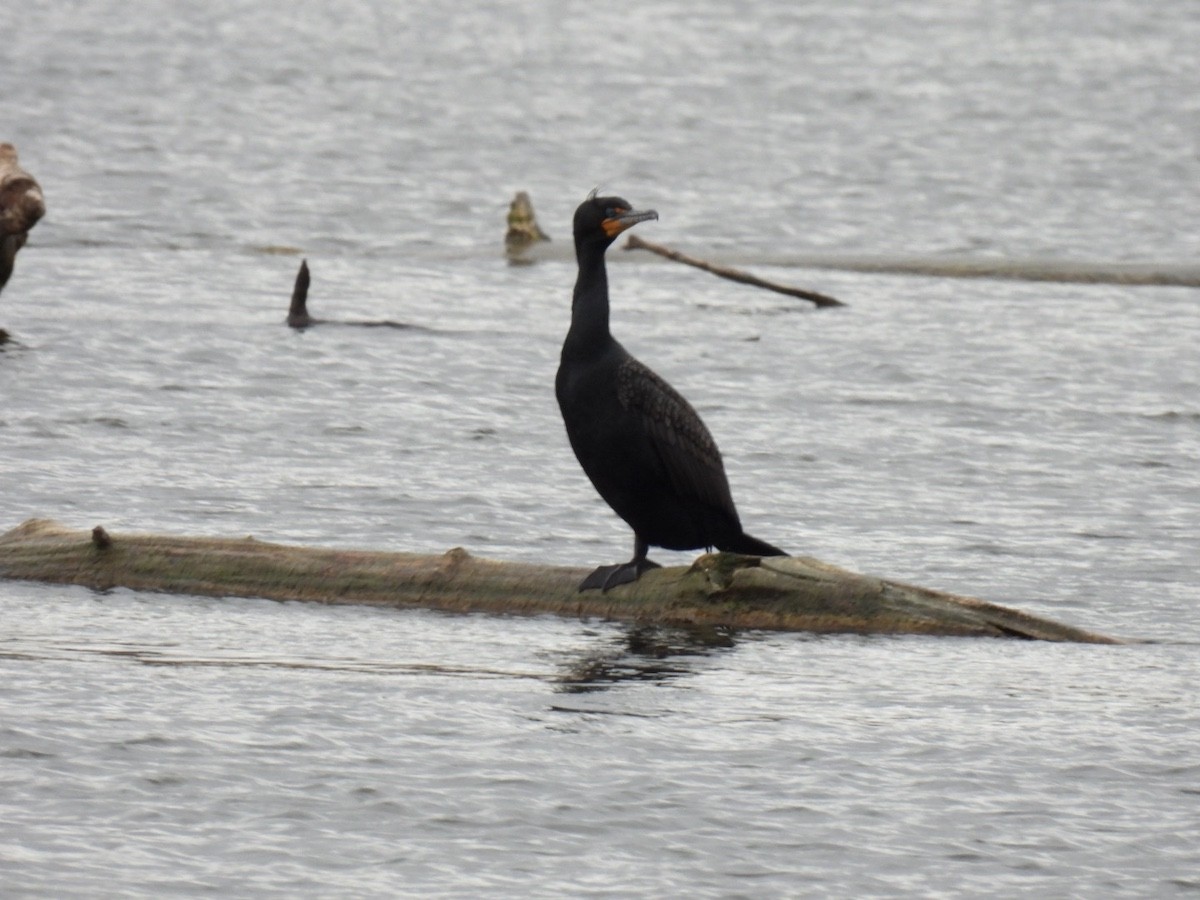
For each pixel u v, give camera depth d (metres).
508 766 10.02
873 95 59.06
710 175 45.44
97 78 57.00
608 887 8.67
